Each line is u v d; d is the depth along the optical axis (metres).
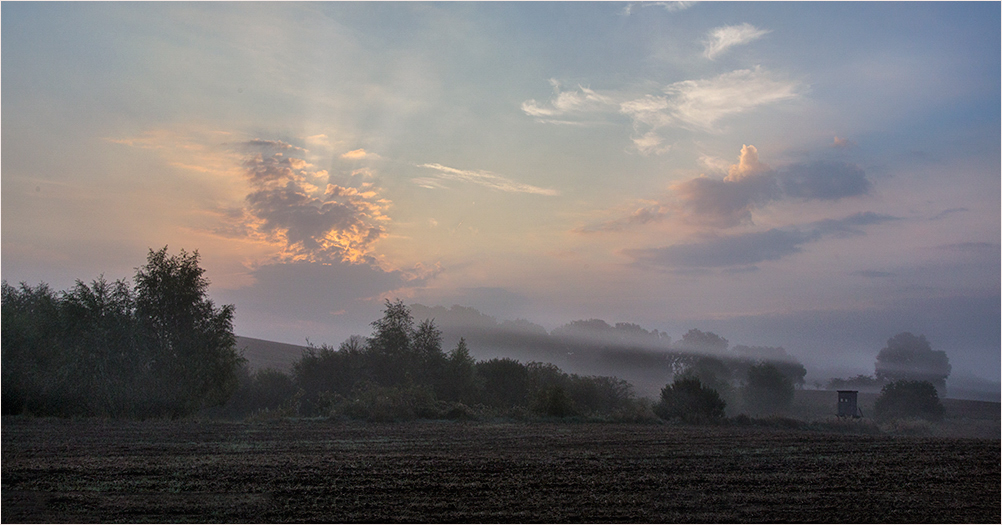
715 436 23.92
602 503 11.64
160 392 30.09
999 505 12.30
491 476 13.92
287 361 87.31
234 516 10.30
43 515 10.16
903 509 11.77
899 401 55.56
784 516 11.10
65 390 28.16
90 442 17.72
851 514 11.33
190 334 32.16
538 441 20.91
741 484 13.72
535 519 10.49
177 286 32.06
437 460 15.99
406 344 44.28
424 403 31.41
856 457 18.16
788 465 16.44
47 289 34.66
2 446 16.58
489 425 27.34
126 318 31.02
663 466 15.88
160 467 14.01
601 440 21.58
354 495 11.84
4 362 27.50
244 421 26.08
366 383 37.78
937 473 15.58
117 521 9.92
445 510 10.92
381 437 21.06
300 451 17.05
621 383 47.25
